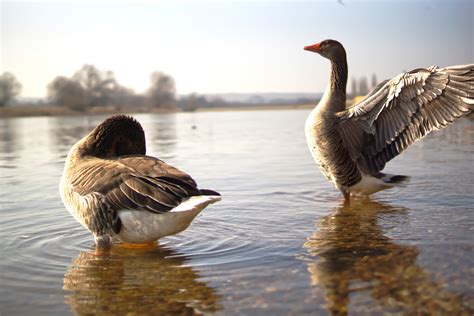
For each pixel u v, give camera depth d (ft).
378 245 4.02
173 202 3.75
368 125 5.57
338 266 3.55
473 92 4.75
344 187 5.86
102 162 4.31
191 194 3.81
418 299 2.92
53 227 4.81
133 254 3.99
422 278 3.24
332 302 2.92
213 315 2.81
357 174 5.77
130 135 5.11
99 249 4.08
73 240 4.41
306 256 3.81
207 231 4.59
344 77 6.05
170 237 4.43
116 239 4.09
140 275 3.50
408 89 5.13
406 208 5.32
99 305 3.00
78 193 4.15
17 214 5.31
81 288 3.28
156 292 3.18
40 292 3.22
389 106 5.33
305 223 4.83
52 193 6.48
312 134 5.87
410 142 5.33
